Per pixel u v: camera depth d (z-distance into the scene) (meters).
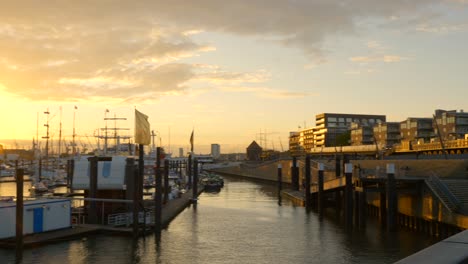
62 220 52.88
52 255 42.94
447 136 145.38
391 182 55.47
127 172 59.00
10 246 44.81
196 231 58.38
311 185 92.31
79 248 46.28
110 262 41.00
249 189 140.88
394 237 53.03
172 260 42.22
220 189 140.88
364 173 66.25
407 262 5.34
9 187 150.38
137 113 62.19
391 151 128.75
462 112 152.62
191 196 107.31
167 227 61.47
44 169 175.38
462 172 62.19
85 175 62.12
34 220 49.59
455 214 47.03
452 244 6.32
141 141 62.34
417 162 71.38
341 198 83.38
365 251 45.81
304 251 46.31
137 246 47.84
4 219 47.03
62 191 128.12
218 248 47.75
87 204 62.34
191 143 138.00
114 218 57.34
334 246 48.59
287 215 75.56
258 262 41.66
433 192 52.91
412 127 164.38
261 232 57.97
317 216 74.25
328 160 130.88
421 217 56.75
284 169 157.38
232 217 72.75
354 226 62.19
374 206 74.62
